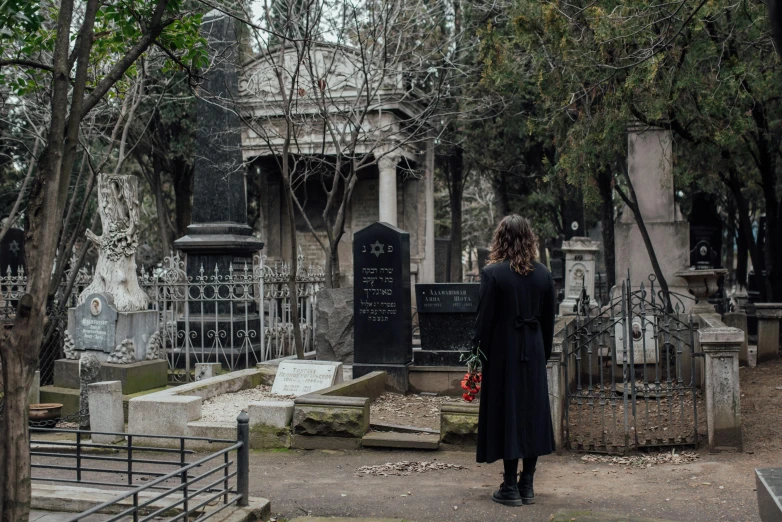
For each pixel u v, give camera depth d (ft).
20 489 13.67
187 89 79.87
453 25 73.82
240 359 47.34
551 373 25.94
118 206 41.47
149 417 29.14
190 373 45.32
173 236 93.91
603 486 21.77
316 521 18.54
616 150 47.03
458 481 22.82
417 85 72.69
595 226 116.67
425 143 88.43
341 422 27.53
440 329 37.81
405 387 36.70
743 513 18.83
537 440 19.26
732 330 24.98
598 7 40.63
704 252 72.64
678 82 41.47
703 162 60.34
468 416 26.71
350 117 48.96
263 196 94.58
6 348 13.70
